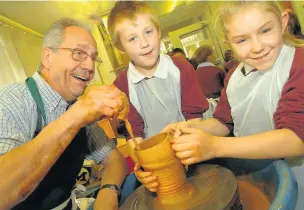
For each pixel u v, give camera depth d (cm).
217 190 82
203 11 470
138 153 82
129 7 137
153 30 136
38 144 75
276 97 96
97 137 134
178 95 143
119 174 121
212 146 86
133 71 146
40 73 112
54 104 108
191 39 472
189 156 81
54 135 76
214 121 118
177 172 83
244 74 107
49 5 385
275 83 95
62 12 411
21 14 388
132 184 115
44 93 106
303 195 95
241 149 85
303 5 400
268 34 87
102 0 384
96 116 77
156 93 143
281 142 83
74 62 106
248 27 85
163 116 144
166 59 147
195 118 136
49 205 109
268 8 84
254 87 102
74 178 121
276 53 91
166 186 82
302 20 404
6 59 374
